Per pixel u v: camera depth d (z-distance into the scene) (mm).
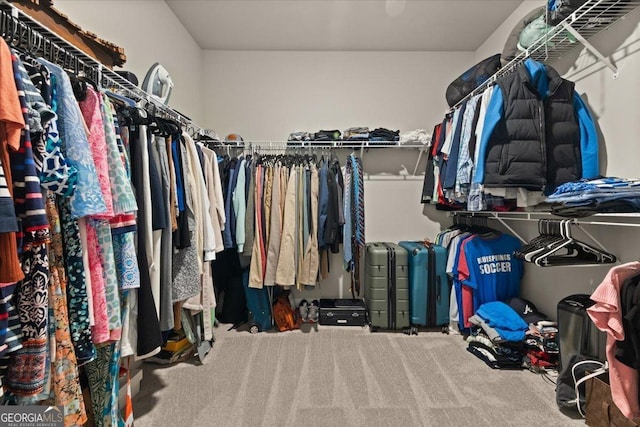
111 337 961
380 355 2033
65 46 1068
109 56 1354
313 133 2924
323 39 2848
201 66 2994
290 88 3043
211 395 1597
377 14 2475
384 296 2430
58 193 781
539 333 1802
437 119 3053
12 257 636
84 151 841
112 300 961
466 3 2342
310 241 2473
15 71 676
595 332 1437
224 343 2230
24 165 678
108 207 942
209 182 1905
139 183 1183
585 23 1509
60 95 821
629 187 1196
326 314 2578
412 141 2752
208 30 2699
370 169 3033
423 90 3049
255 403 1529
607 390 1272
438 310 2410
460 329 2312
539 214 1841
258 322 2471
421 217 3049
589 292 1705
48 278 766
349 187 2584
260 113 3051
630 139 1440
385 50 3037
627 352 1065
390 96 3049
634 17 1410
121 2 1827
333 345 2191
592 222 1370
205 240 1734
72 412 824
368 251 2574
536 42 1616
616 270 1116
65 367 814
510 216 2295
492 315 1983
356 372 1815
